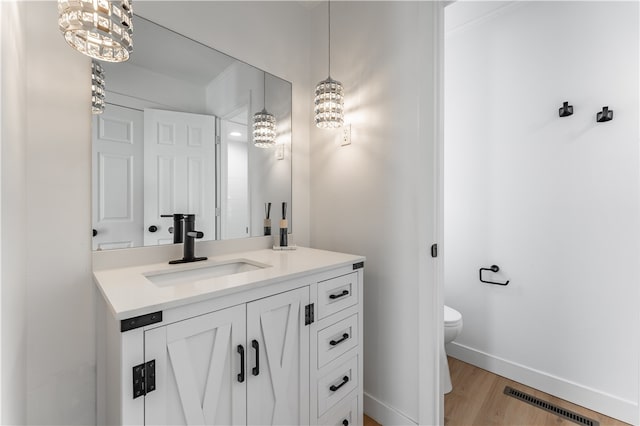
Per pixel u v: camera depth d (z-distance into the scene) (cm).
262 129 167
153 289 85
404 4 144
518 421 155
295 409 109
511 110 193
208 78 144
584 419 156
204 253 141
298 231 187
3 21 62
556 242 175
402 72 145
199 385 82
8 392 66
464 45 215
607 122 157
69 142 104
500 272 198
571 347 170
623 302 153
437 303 135
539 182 181
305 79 192
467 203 214
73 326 104
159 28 127
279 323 103
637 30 148
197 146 139
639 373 149
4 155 61
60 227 102
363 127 162
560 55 173
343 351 129
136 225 120
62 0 70
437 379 135
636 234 149
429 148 135
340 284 128
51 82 100
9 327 66
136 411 70
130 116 119
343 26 173
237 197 155
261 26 167
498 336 200
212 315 84
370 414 159
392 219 150
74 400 104
